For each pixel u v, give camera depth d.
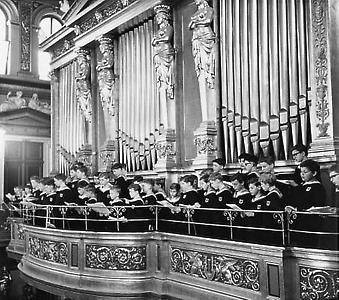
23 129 15.35
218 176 6.44
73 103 12.59
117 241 7.05
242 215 5.84
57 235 7.97
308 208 5.32
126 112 10.28
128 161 10.12
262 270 5.15
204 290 5.99
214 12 8.12
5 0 15.53
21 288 11.96
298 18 6.66
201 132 8.01
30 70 15.74
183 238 6.38
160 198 7.54
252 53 7.37
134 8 9.59
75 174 9.53
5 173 15.75
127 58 10.37
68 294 7.49
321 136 6.20
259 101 7.23
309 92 6.47
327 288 4.62
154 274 6.91
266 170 5.93
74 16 11.84
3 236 12.38
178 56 8.98
